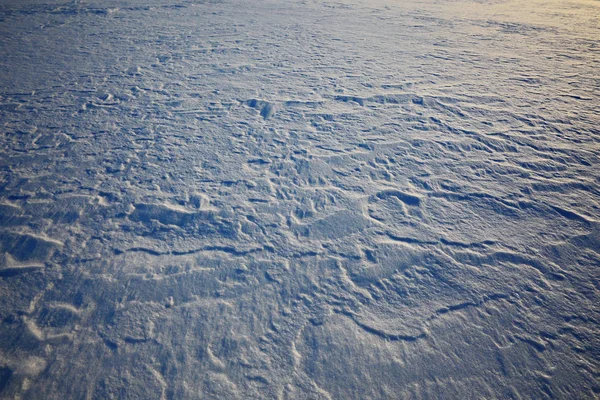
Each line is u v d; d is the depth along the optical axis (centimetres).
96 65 548
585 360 159
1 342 160
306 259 208
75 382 147
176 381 148
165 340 163
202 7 1059
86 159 306
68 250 211
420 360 158
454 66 549
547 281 196
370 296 187
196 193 264
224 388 147
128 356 157
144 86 467
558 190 271
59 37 714
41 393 143
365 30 797
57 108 402
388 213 246
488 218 242
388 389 148
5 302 179
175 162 303
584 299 186
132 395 143
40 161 301
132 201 254
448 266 204
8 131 348
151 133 351
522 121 375
